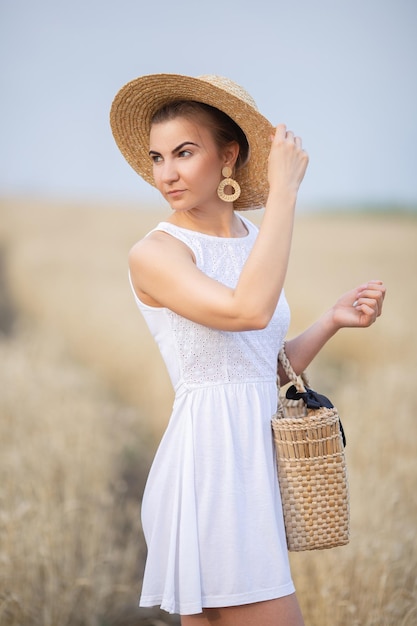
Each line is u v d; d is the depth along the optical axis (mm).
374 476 5055
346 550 4164
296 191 2502
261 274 2389
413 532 4285
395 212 43469
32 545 4449
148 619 4543
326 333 2932
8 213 43719
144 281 2613
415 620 3719
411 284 17797
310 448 2639
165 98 2709
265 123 2578
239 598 2535
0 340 12172
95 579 4516
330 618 3812
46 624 4160
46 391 7457
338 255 23703
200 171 2639
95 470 5977
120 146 2955
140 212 44906
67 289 19062
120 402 9633
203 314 2480
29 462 5668
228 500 2561
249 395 2664
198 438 2604
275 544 2574
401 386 7078
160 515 2664
